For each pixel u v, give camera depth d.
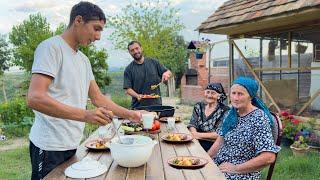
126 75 6.09
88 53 20.73
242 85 3.17
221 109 4.37
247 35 9.69
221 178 2.24
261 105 3.28
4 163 6.80
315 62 7.89
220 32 9.77
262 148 3.03
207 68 16.42
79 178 2.23
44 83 2.43
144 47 23.67
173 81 22.02
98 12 2.64
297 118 7.93
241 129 3.19
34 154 2.66
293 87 8.51
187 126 4.46
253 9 8.17
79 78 2.70
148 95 5.88
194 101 17.06
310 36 7.91
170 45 25.69
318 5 6.30
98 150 2.93
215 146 3.56
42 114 2.59
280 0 7.48
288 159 6.14
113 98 16.89
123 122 4.23
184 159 2.59
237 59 10.16
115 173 2.33
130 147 2.40
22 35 30.02
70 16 2.66
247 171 3.03
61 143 2.61
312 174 5.46
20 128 10.32
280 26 8.61
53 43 2.54
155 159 2.70
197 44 15.57
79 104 2.71
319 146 7.06
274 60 8.97
